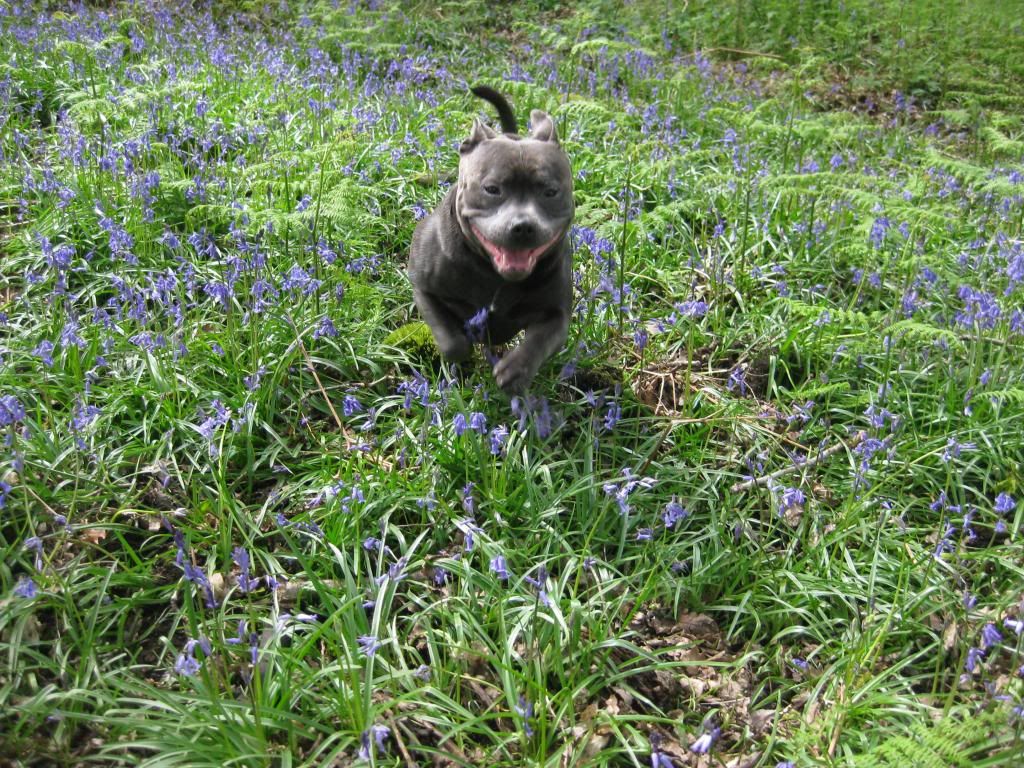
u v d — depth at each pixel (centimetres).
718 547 133
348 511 129
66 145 209
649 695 118
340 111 240
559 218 146
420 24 371
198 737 102
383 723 108
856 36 397
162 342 153
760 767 107
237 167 210
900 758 97
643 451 151
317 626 117
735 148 239
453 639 119
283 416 151
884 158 268
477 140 152
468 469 139
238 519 129
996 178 217
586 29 369
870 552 136
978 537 144
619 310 173
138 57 289
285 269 182
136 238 180
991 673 119
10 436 125
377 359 166
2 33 283
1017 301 188
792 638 127
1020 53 390
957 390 166
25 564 115
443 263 152
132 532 129
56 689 108
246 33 339
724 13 403
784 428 162
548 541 132
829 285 195
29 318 164
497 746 106
